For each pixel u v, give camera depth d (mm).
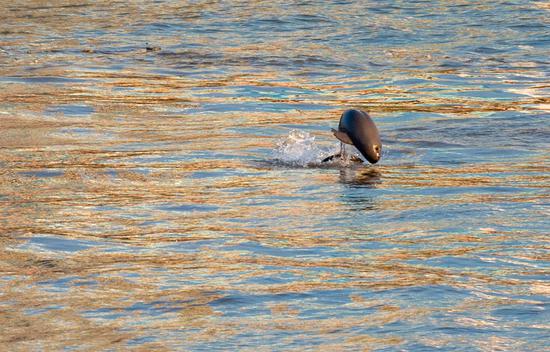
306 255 29734
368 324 22625
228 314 23562
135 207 37031
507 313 23391
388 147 51281
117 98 67688
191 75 80312
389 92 72875
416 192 40188
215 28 111500
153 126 57375
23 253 29953
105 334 22109
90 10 127938
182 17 120625
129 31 109000
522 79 79312
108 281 26688
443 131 55938
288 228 33719
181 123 58688
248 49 96062
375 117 61906
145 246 31016
